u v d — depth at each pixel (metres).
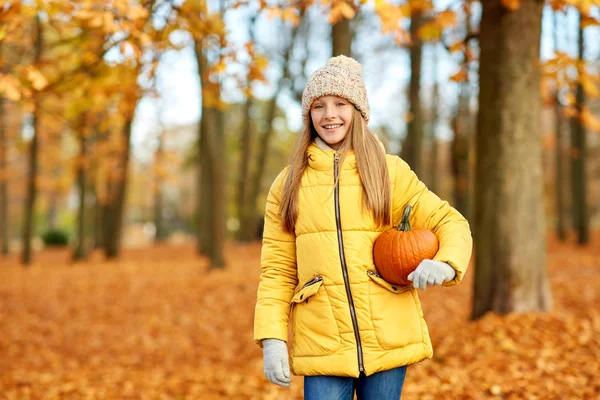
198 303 9.15
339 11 4.41
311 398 2.14
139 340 7.30
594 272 9.80
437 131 20.98
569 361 4.60
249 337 7.16
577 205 16.66
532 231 5.79
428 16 11.77
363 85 2.28
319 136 2.31
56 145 19.06
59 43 5.34
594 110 16.33
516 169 5.74
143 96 6.06
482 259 5.91
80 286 11.06
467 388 4.27
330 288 2.11
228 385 4.85
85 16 4.08
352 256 2.10
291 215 2.19
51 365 6.21
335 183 2.15
